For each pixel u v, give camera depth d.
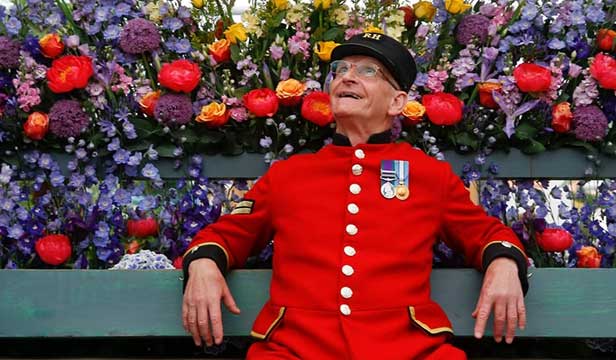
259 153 2.53
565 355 2.65
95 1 2.58
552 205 2.59
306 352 1.89
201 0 2.59
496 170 2.51
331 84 2.16
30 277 2.17
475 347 2.66
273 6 2.53
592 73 2.45
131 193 2.48
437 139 2.54
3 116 2.47
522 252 1.99
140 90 2.50
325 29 2.57
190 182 2.54
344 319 1.91
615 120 2.53
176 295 2.17
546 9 2.52
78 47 2.50
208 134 2.50
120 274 2.18
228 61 2.56
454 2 2.50
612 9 2.58
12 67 2.49
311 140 2.53
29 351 2.64
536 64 2.52
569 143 2.52
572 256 2.47
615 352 2.62
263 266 2.47
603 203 2.50
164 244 2.46
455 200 2.10
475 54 2.51
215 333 1.92
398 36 2.53
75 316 2.16
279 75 2.53
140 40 2.50
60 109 2.42
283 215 2.09
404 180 2.07
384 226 2.01
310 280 1.98
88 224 2.41
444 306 2.15
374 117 2.14
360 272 1.95
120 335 2.16
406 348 1.88
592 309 2.15
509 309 1.90
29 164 2.49
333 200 2.06
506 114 2.45
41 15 2.59
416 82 2.49
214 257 2.01
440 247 2.43
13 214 2.44
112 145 2.44
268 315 2.01
